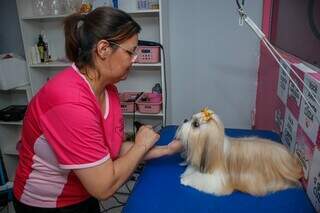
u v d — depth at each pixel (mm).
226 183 972
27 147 907
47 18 2098
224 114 2178
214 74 2094
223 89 2113
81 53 823
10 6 2277
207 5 1945
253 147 1017
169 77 2139
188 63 2111
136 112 2119
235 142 1046
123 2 2053
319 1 1149
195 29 2018
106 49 794
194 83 2152
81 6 1974
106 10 809
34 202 948
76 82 802
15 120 2281
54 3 2117
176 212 897
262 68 1822
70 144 771
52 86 795
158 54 1939
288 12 1434
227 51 2014
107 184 820
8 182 2334
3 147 2445
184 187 1014
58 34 2301
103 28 781
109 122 964
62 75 829
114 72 847
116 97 1041
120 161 899
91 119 784
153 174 1101
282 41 1535
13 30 2342
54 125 777
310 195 945
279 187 967
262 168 979
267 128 1713
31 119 839
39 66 2205
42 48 2232
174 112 2268
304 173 1003
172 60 2127
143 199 964
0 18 2328
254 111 2014
